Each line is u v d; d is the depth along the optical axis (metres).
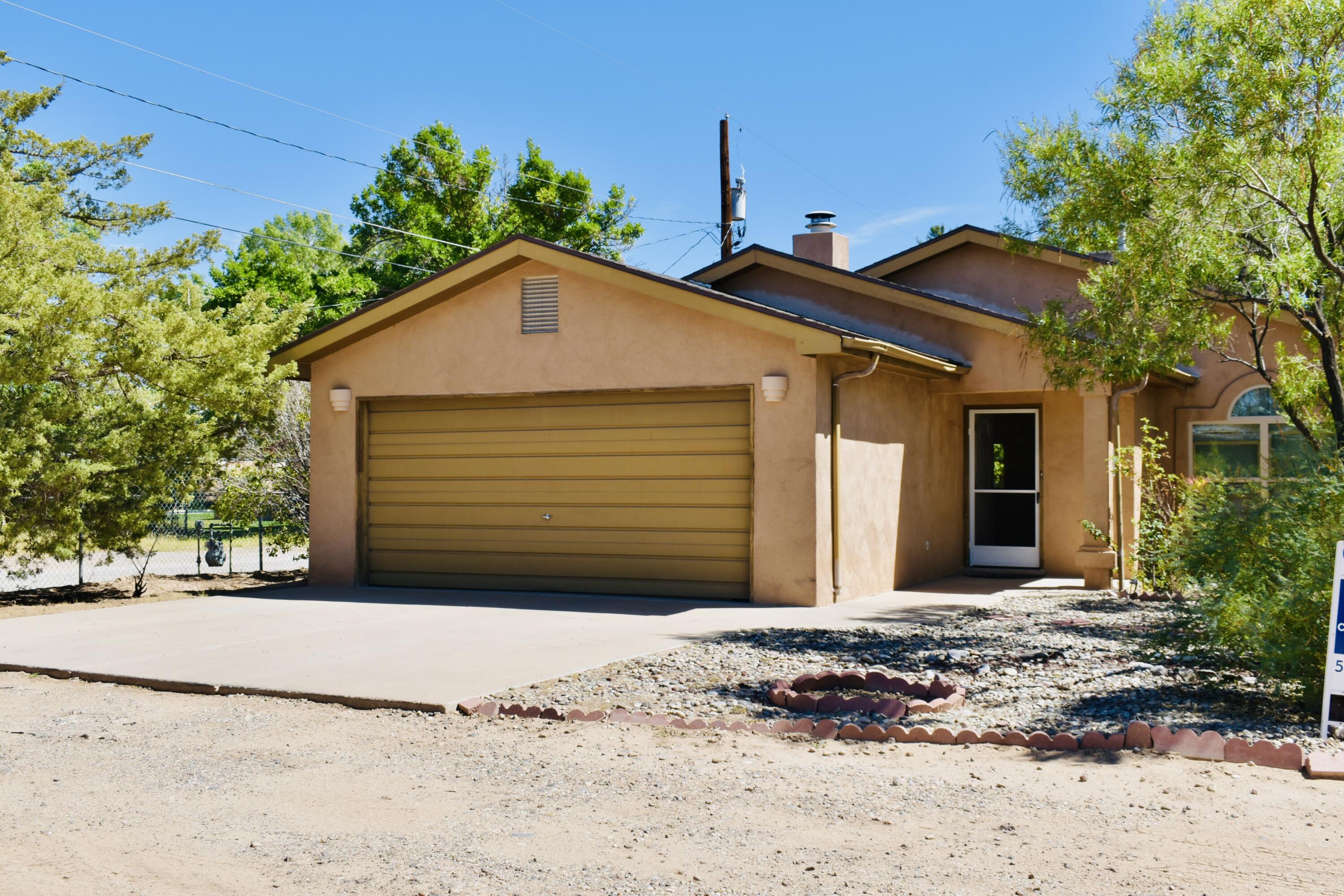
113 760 6.59
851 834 5.05
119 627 11.43
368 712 7.68
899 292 15.84
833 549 12.96
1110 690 7.93
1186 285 10.38
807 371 12.64
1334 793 5.55
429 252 39.78
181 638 10.67
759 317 12.59
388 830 5.24
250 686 8.32
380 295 42.31
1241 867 4.59
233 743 6.93
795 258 16.94
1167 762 6.13
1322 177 10.05
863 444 13.78
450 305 14.77
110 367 14.37
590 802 5.59
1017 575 16.53
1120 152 10.70
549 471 14.27
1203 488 11.12
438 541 14.93
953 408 16.75
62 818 5.50
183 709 7.91
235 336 14.88
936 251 18.06
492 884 4.55
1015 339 14.86
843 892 4.39
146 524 14.68
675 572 13.52
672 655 9.53
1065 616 11.93
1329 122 9.68
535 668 8.91
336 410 15.46
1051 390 14.79
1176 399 16.78
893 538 14.56
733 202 28.73
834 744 6.65
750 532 13.09
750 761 6.27
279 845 5.07
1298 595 7.12
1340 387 10.48
